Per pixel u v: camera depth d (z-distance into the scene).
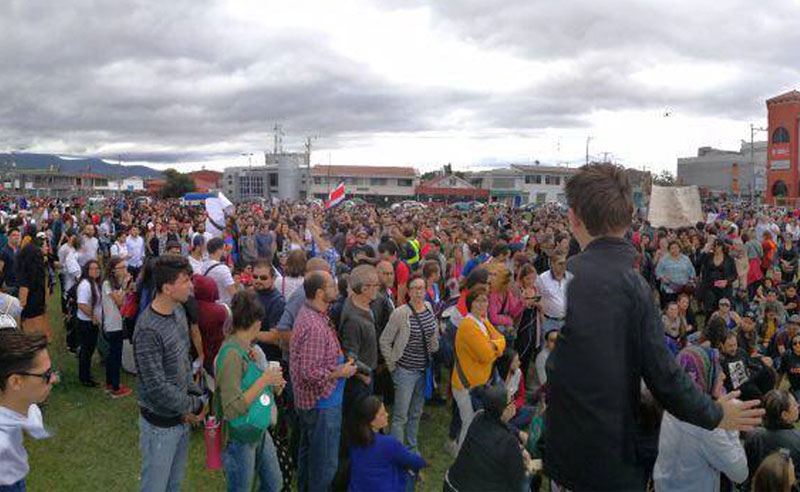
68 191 91.06
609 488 1.55
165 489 4.05
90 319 7.62
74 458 5.88
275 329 5.86
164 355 3.94
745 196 73.12
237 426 4.03
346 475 4.21
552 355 1.69
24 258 7.84
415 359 5.91
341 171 90.75
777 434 4.44
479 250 10.47
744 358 6.04
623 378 1.56
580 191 1.73
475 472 3.76
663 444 3.95
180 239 14.66
